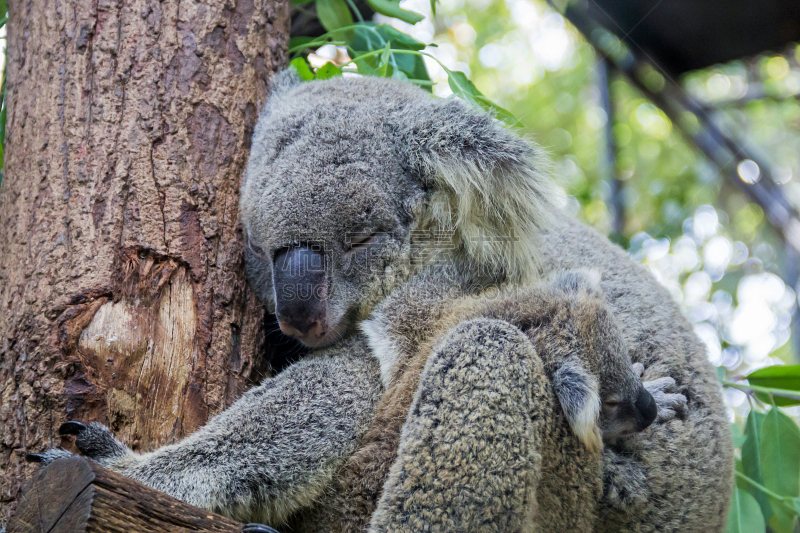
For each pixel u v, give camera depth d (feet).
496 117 11.19
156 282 8.94
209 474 7.98
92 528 5.75
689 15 19.30
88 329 8.44
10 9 10.85
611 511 8.93
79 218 8.92
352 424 8.57
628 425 8.63
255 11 10.98
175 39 9.98
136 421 8.41
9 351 8.53
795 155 34.19
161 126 9.55
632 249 24.94
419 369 8.47
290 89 11.02
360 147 9.70
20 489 8.06
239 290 9.68
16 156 9.62
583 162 37.65
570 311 8.55
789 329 30.37
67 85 9.51
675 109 26.14
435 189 9.99
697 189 30.86
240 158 10.18
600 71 29.99
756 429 13.20
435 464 7.43
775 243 31.35
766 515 12.81
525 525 7.45
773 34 19.49
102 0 9.82
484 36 43.37
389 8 12.95
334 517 8.43
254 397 8.68
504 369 7.78
